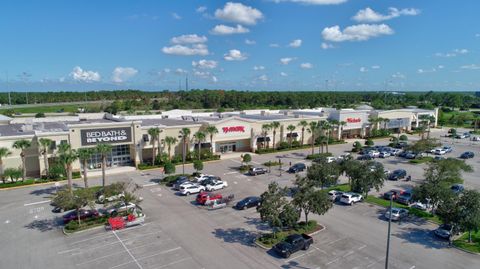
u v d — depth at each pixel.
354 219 42.16
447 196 39.19
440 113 148.50
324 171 47.19
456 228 35.19
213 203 46.34
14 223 40.81
